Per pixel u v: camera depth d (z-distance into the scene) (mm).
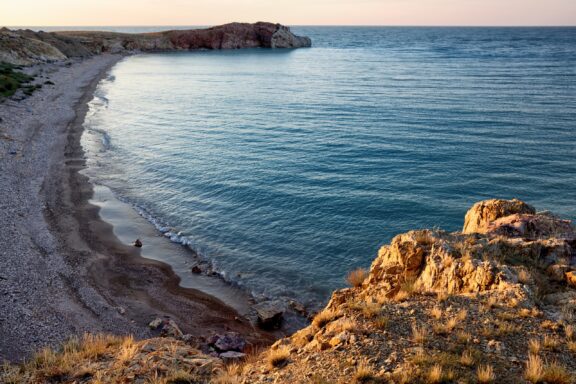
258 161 42938
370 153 44656
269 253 25891
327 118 61250
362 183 36656
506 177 37375
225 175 39031
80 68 110812
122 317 19047
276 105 72062
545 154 42969
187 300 21109
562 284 11922
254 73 117375
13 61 96688
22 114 53312
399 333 10320
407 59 148875
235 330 18875
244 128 56625
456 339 9859
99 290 21203
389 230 28656
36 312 17844
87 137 49562
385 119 59500
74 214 29766
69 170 38344
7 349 15000
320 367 9688
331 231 28531
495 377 8516
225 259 25203
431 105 68250
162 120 61562
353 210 31609
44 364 11836
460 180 37000
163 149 47156
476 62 134625
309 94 82500
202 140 51031
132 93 84250
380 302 12016
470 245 13195
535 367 8516
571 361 8969
